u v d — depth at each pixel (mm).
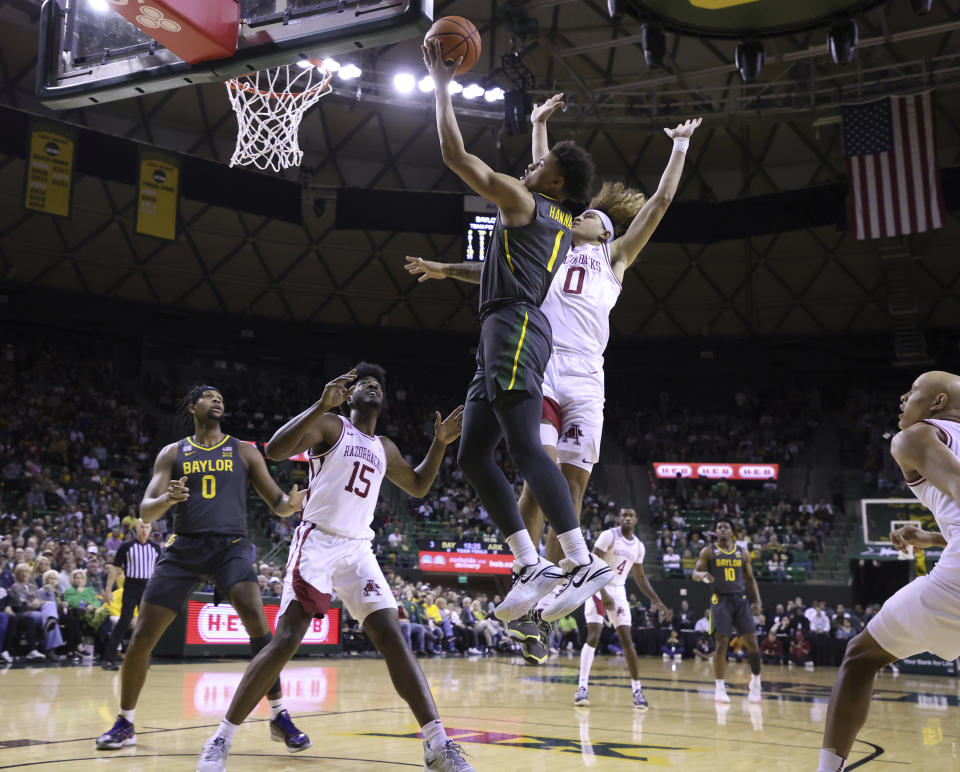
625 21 20281
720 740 5539
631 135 23875
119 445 22688
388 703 7246
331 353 27250
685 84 20328
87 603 11742
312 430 3986
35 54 19906
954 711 8391
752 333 27609
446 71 2648
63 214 18141
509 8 18000
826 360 27266
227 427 24781
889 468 24344
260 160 22828
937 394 3225
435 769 3486
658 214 3568
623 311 28047
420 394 27953
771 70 20891
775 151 24312
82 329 24078
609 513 24672
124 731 4531
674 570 21406
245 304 26203
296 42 5395
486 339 2621
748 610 8844
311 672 10914
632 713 7215
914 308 24562
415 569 20859
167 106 21938
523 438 2518
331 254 26109
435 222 22188
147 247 24000
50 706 6328
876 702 9461
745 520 24172
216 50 5555
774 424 27422
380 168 24688
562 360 3240
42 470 19734
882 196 17406
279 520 21422
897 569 20656
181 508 4742
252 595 4684
